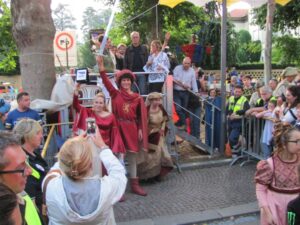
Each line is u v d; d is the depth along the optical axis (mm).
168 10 17984
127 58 7781
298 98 5637
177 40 19281
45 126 5863
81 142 2418
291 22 16688
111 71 7301
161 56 7582
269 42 11539
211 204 5426
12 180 1716
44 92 6434
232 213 5082
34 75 6383
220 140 7957
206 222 4914
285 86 7422
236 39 23672
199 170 7109
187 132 8117
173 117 7586
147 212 5191
